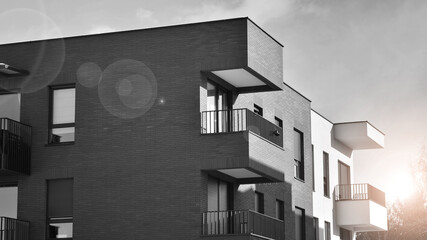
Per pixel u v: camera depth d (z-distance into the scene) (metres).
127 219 30.94
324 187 45.28
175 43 31.42
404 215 69.69
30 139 32.59
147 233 30.61
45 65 32.88
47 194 32.28
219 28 31.03
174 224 30.36
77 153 31.98
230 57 30.72
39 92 32.81
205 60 30.95
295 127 39.88
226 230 31.84
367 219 45.78
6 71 32.78
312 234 40.91
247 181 32.97
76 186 31.77
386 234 69.50
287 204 38.06
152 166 30.97
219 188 31.98
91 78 32.28
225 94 33.00
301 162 40.62
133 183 31.08
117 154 31.47
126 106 31.66
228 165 30.12
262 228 32.56
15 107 33.06
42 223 32.00
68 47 32.75
